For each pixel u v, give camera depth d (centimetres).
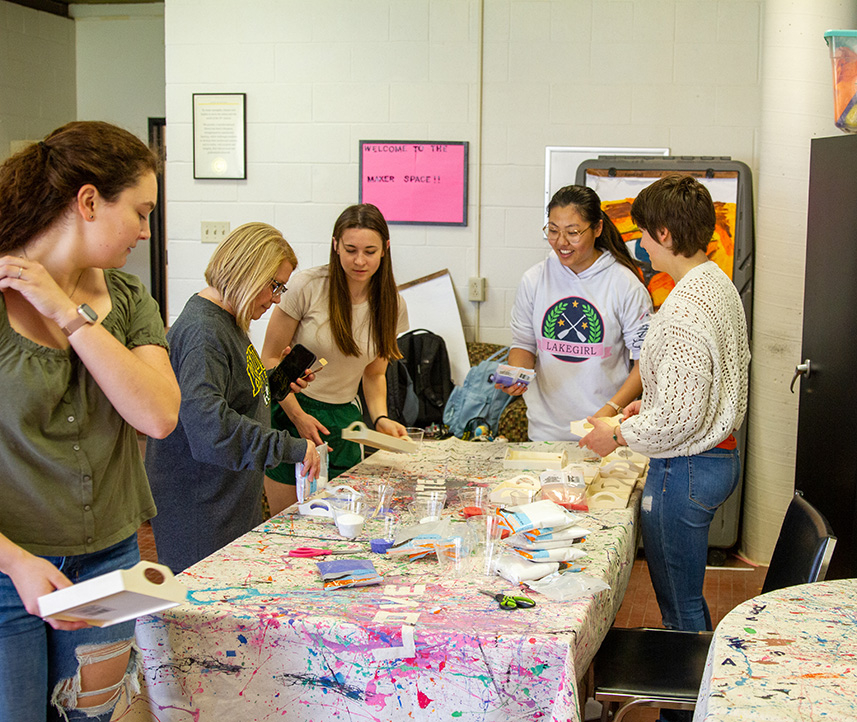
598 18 432
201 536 220
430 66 443
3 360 133
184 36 455
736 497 402
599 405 323
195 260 469
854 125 273
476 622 152
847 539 288
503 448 303
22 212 134
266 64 452
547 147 442
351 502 219
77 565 146
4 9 598
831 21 373
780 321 388
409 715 150
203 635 155
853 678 117
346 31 446
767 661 122
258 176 460
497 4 436
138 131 658
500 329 458
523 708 146
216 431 203
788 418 392
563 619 154
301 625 151
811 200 324
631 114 435
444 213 452
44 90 636
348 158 454
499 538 188
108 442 146
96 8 650
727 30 425
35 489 137
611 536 204
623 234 408
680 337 212
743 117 428
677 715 216
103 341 137
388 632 148
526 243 450
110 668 147
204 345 206
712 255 400
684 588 232
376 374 312
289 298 278
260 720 157
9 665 136
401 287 456
